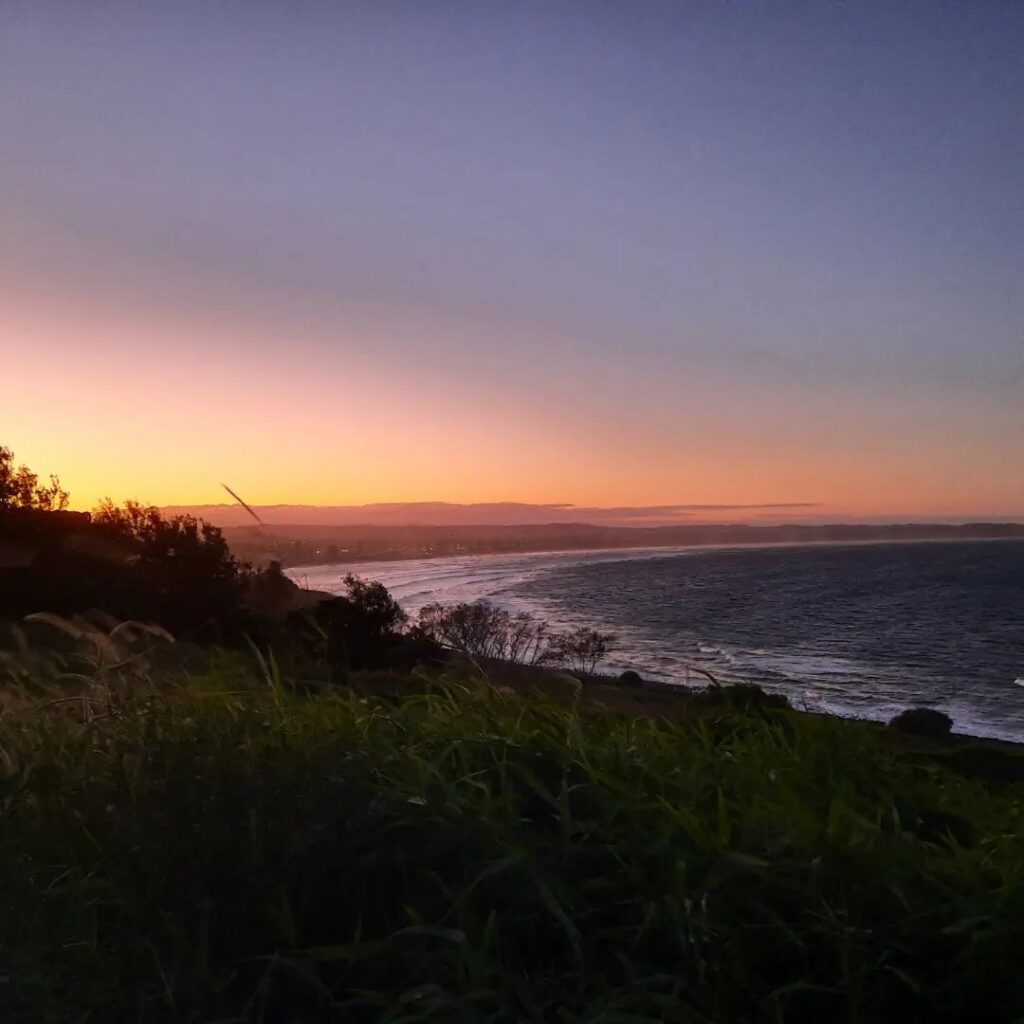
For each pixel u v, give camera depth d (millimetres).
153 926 3262
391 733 4129
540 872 3031
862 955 2811
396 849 3330
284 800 3502
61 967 3156
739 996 2820
